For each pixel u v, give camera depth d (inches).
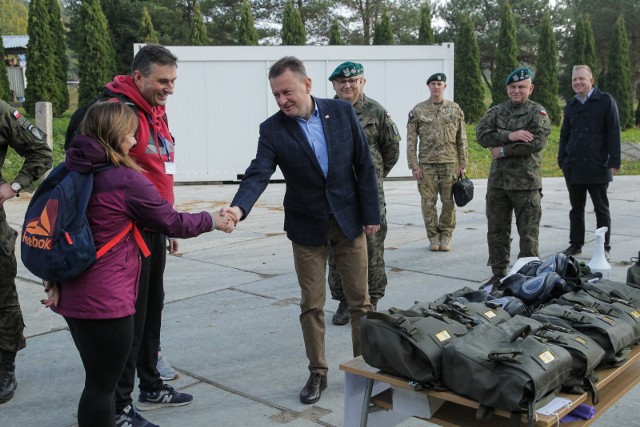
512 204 211.9
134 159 120.2
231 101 523.8
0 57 724.0
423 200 274.7
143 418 123.5
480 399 84.4
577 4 1301.7
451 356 87.7
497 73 871.1
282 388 143.6
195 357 161.8
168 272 250.2
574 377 90.8
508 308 110.2
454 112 270.4
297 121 133.6
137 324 118.3
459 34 836.6
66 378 150.7
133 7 928.9
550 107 855.7
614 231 311.0
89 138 95.7
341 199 135.0
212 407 134.8
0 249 133.6
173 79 122.5
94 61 722.2
